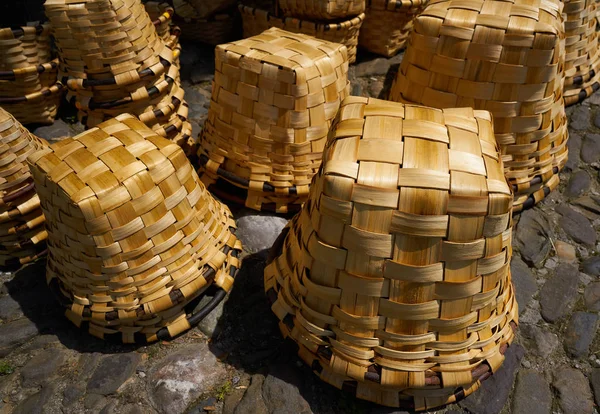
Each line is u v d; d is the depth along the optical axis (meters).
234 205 1.84
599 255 1.69
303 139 1.61
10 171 1.53
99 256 1.23
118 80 1.78
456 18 1.49
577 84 2.17
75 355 1.40
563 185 1.94
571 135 2.13
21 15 2.75
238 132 1.67
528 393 1.32
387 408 1.28
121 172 1.21
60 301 1.39
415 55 1.61
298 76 1.50
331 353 1.20
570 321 1.49
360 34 2.71
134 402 1.29
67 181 1.19
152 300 1.31
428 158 1.02
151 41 1.88
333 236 1.07
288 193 1.67
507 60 1.46
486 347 1.20
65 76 1.83
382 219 1.00
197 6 2.75
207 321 1.47
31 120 2.33
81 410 1.28
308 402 1.28
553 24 1.45
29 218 1.61
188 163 1.34
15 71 2.11
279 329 1.45
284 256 1.36
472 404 1.29
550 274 1.63
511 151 1.61
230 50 1.61
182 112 2.07
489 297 1.13
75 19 1.67
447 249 1.03
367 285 1.07
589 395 1.31
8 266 1.68
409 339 1.13
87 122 1.94
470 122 1.15
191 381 1.33
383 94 2.50
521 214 1.81
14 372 1.38
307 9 2.38
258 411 1.26
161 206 1.25
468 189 0.99
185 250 1.33
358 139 1.07
